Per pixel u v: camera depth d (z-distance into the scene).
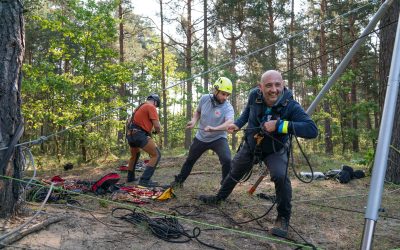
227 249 3.17
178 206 4.51
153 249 2.95
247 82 21.02
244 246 3.29
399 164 6.96
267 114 3.66
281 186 3.63
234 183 4.42
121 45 19.75
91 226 3.19
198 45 21.00
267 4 21.47
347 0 20.52
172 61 25.70
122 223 3.44
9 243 2.63
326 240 3.65
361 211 4.85
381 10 4.82
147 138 5.87
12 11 3.16
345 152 20.67
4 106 3.08
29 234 2.82
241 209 4.54
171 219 3.61
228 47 24.47
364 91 26.97
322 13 21.59
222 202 4.63
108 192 4.96
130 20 20.30
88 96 12.97
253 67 23.31
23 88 11.74
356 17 21.05
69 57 13.15
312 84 17.41
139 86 21.86
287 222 3.75
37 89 12.21
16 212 3.13
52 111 12.85
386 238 3.83
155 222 3.41
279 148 3.72
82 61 12.86
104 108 13.10
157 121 5.92
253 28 21.11
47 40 20.14
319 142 25.97
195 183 6.25
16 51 3.19
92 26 12.31
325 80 17.03
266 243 3.40
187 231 3.50
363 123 27.14
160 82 23.98
